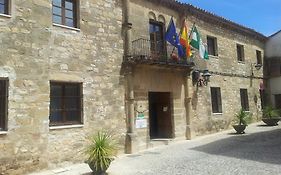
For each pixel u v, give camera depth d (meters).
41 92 10.23
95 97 11.93
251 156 11.02
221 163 10.10
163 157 11.68
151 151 13.17
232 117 19.91
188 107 16.22
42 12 10.53
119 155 12.53
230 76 20.30
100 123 12.00
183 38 15.45
